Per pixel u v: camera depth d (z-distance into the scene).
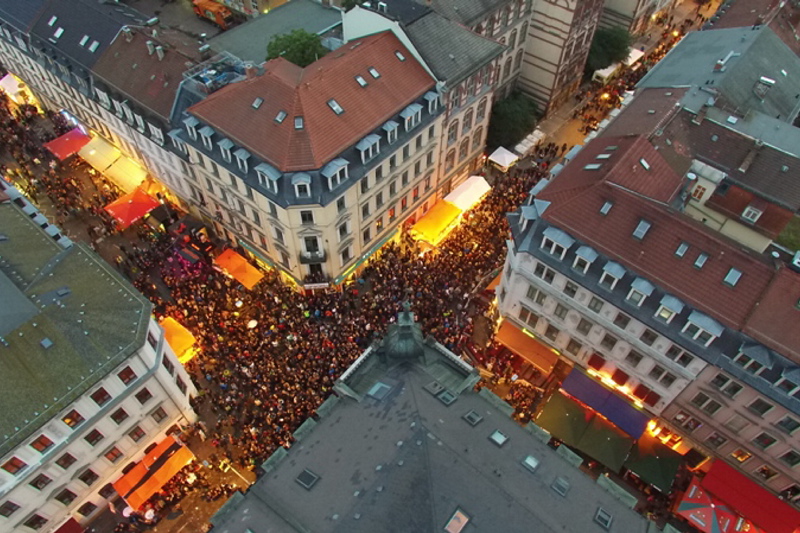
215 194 58.56
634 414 47.53
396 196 58.59
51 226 46.97
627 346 44.81
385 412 29.75
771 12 66.62
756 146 49.91
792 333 37.44
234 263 58.75
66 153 71.62
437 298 56.88
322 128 48.62
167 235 65.06
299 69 53.25
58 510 41.09
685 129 52.84
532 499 25.42
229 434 48.88
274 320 55.81
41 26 69.50
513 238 47.62
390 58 54.62
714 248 40.22
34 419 35.06
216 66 58.09
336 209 51.00
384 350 35.84
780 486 42.88
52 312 38.72
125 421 41.88
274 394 49.47
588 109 83.94
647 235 41.84
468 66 57.66
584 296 44.88
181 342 50.78
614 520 26.75
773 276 38.69
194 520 44.53
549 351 51.94
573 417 48.03
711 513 42.50
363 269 61.72
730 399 40.91
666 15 101.69
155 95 59.22
